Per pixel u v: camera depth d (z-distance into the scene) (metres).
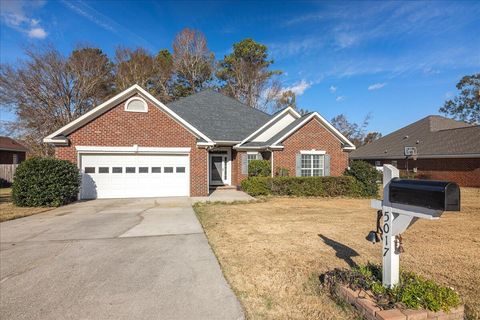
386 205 3.57
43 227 8.13
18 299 3.92
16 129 28.97
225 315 3.49
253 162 16.77
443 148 23.55
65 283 4.42
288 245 6.33
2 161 28.48
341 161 18.27
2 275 4.74
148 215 9.84
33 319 3.43
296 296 3.98
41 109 29.12
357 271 4.05
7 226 8.27
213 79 42.41
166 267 5.07
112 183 13.77
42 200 11.45
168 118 14.34
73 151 13.10
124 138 13.73
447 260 5.41
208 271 4.87
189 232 7.52
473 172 21.00
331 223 8.59
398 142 30.08
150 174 14.24
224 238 6.93
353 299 3.51
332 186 15.09
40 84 28.70
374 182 15.49
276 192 14.95
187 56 40.03
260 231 7.60
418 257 5.57
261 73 42.22
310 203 12.77
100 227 8.12
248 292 4.10
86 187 13.42
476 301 3.81
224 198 13.95
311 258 5.48
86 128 13.26
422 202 3.04
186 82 41.22
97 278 4.61
